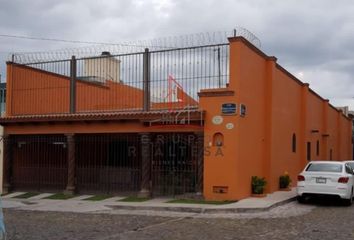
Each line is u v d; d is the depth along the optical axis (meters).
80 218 14.45
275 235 11.37
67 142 21.08
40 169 22.00
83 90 22.02
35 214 15.52
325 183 17.88
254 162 19.61
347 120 48.25
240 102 17.75
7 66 23.31
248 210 15.60
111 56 20.77
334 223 13.39
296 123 26.73
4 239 8.15
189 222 13.50
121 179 20.19
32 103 22.84
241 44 17.84
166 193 18.89
